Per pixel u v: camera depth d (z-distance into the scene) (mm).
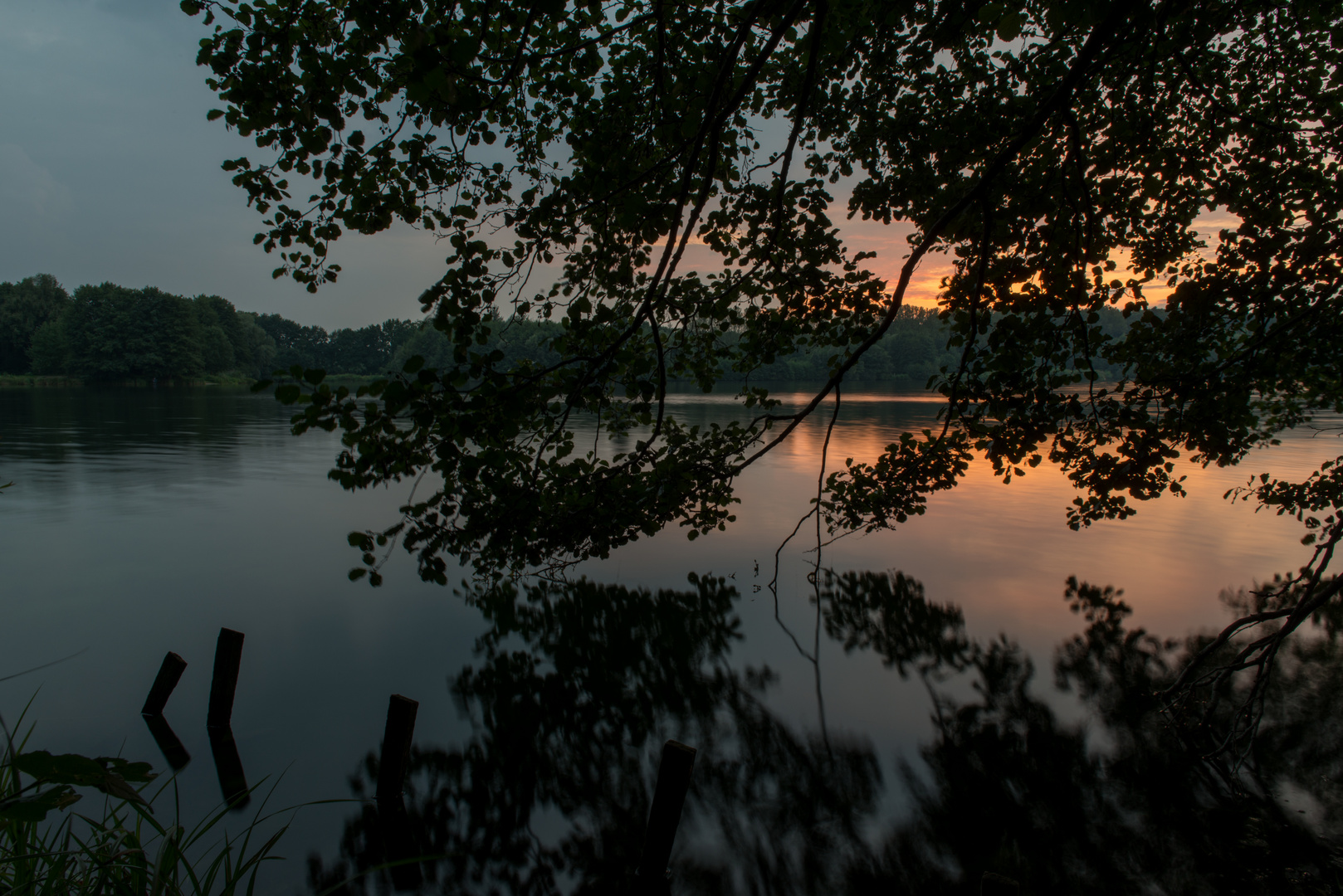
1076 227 3488
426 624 10094
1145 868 5434
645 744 7219
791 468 23844
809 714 7785
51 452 25188
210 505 16984
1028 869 5480
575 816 6090
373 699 7938
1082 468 4406
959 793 6418
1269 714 7527
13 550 13039
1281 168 4500
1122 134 4410
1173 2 3174
